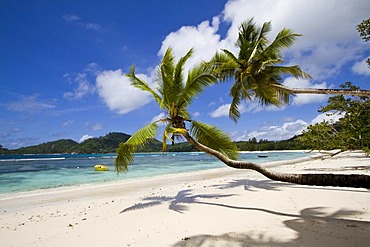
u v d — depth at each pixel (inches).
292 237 190.1
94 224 266.8
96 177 875.4
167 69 358.6
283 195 364.5
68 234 238.2
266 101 442.6
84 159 2588.6
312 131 697.0
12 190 608.4
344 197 329.7
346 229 202.7
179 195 429.1
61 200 451.8
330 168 776.3
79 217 306.8
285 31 404.8
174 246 187.3
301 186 439.2
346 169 723.4
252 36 489.7
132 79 407.2
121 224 258.1
